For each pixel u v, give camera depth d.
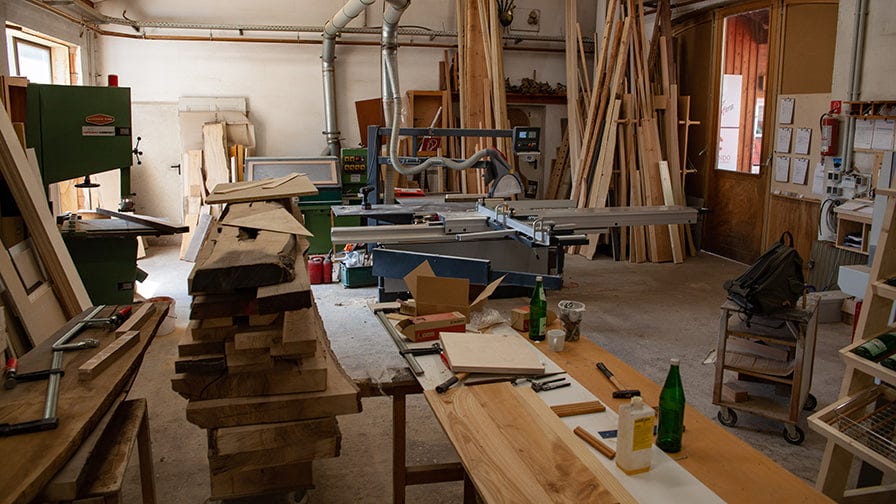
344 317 4.82
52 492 1.47
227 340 2.00
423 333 2.35
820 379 3.74
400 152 7.46
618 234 6.96
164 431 3.12
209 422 2.00
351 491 2.65
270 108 7.36
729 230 6.90
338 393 2.05
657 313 4.99
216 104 7.14
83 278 4.07
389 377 2.12
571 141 7.24
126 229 4.02
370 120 7.48
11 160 3.20
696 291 5.63
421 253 4.38
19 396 1.78
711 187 7.12
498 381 2.00
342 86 7.54
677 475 1.55
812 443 3.07
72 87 4.04
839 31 5.01
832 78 5.24
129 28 6.83
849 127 4.99
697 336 4.48
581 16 8.08
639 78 6.74
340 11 6.19
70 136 4.09
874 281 2.27
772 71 6.09
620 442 1.57
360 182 6.58
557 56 8.18
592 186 6.81
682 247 6.95
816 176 5.65
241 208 2.91
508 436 1.66
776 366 3.13
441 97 7.74
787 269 3.04
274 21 7.21
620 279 6.04
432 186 7.72
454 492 2.67
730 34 6.64
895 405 2.28
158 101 7.04
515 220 3.86
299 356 2.03
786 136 5.97
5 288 2.79
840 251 5.04
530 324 2.40
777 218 6.18
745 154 6.61
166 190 7.21
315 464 2.84
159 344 4.24
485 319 2.52
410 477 2.40
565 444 1.62
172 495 2.61
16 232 3.21
